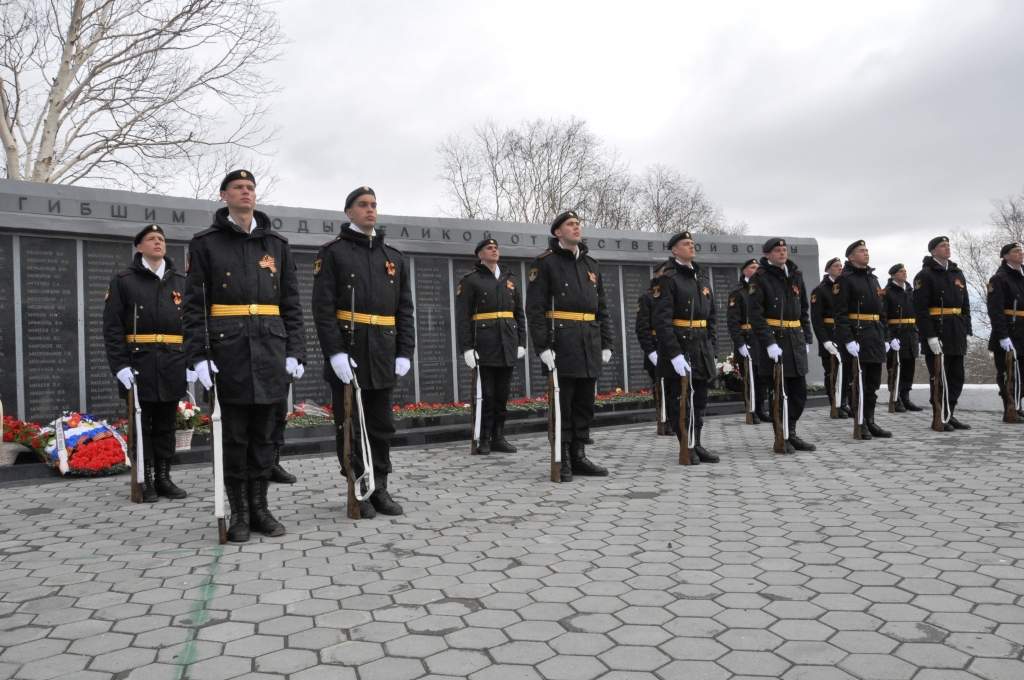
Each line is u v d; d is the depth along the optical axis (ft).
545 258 21.68
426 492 20.11
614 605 10.92
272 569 13.03
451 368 39.81
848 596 11.07
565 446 21.58
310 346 35.83
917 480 19.71
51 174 47.65
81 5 46.75
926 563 12.54
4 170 50.21
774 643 9.46
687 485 20.10
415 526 16.11
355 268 17.13
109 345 20.21
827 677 8.50
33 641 10.03
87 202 30.58
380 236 17.66
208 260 15.19
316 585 12.10
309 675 8.82
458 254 40.01
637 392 43.65
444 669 8.91
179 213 32.58
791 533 14.71
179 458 26.22
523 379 41.93
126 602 11.48
